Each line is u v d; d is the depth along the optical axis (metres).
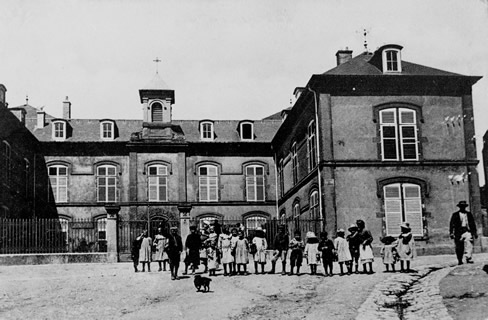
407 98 28.20
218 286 17.56
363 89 28.11
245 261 19.94
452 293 14.33
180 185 41.22
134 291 17.19
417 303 13.94
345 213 26.92
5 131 32.91
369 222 27.00
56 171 41.22
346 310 13.52
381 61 28.75
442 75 27.98
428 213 27.27
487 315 12.09
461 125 28.12
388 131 27.94
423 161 27.62
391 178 27.41
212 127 43.44
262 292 16.23
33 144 40.62
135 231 33.19
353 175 27.34
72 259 27.30
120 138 42.59
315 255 19.28
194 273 20.48
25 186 38.06
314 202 29.48
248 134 43.62
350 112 27.92
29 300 16.16
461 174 27.75
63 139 41.56
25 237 28.98
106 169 41.59
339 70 28.59
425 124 28.06
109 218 28.17
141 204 40.53
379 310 13.36
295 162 35.41
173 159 41.62
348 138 27.67
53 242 30.00
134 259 22.20
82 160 41.53
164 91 42.06
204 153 42.50
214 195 42.12
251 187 42.56
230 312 13.75
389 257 19.27
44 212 40.44
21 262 26.59
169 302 15.38
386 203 27.25
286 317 13.13
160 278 19.64
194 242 20.33
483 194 31.47
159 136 41.72
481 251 27.08
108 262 27.52
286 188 38.62
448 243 27.08
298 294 15.77
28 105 48.12
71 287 18.12
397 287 15.96
